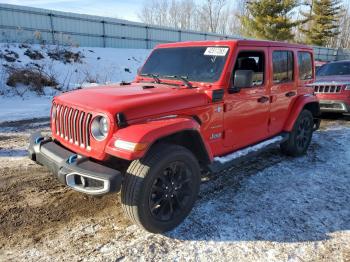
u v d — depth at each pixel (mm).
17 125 7746
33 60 15625
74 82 14758
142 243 3119
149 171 2982
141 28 25062
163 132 2945
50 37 20031
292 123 5285
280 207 3877
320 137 7234
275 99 4832
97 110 3031
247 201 4004
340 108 8742
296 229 3412
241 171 5012
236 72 3689
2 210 3645
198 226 3426
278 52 4801
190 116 3477
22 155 5492
